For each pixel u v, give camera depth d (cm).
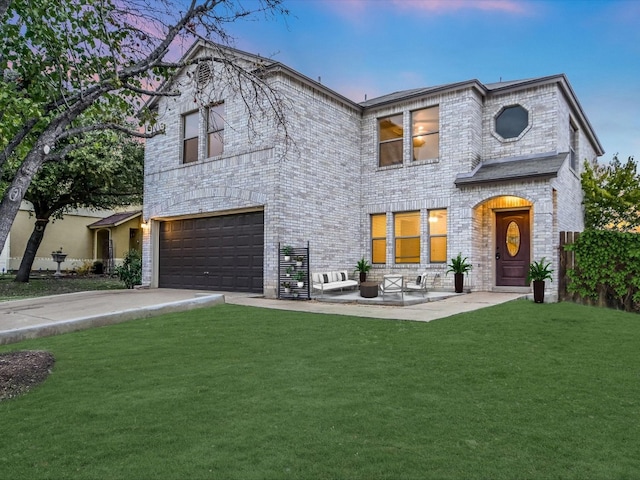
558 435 337
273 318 823
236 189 1306
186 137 1493
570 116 1438
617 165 1727
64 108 625
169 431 345
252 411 384
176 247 1530
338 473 280
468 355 558
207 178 1388
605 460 300
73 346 627
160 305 884
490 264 1343
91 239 2838
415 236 1430
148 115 729
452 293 1255
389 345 612
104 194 1956
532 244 1275
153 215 1559
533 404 400
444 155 1354
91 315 813
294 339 658
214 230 1417
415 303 1040
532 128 1300
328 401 407
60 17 622
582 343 620
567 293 1090
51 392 440
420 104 1413
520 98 1326
